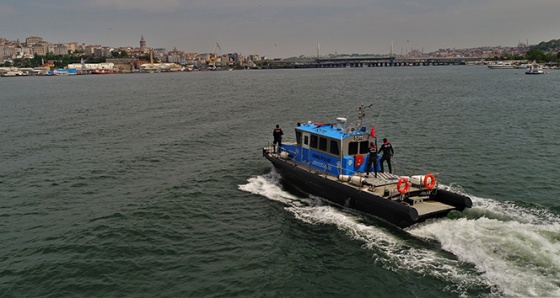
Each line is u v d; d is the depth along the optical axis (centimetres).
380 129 4047
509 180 2338
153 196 2166
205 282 1381
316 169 2114
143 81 16012
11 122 4797
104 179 2488
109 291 1335
